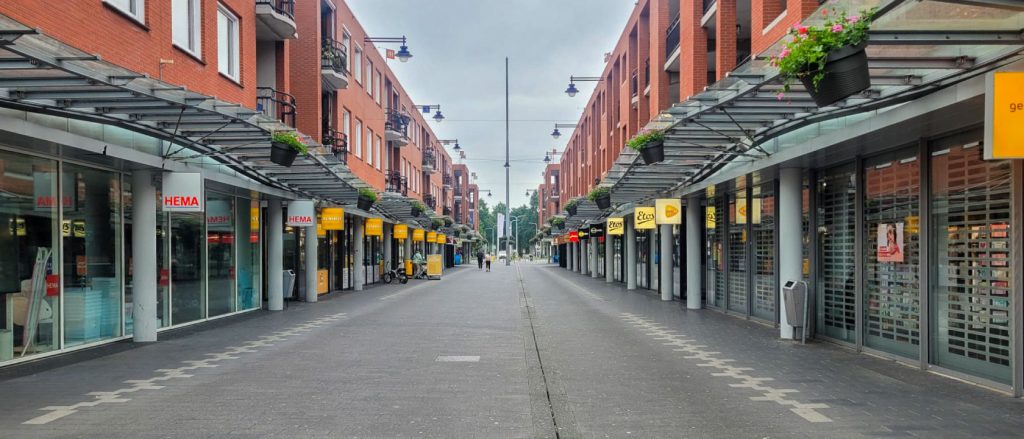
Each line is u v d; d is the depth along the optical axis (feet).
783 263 39.37
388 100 124.77
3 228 30.99
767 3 43.88
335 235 89.30
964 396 23.65
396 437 18.71
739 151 39.86
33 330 32.73
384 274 110.83
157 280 42.83
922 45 20.36
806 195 40.73
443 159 219.82
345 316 53.42
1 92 27.73
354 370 29.09
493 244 521.24
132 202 40.68
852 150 32.60
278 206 60.64
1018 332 23.26
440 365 30.40
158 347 36.37
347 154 88.58
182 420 20.47
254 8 55.57
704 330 43.70
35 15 28.71
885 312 32.50
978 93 20.76
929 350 28.86
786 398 23.58
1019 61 20.21
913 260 30.17
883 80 24.80
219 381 26.61
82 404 22.65
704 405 22.66
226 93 49.83
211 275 51.44
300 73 73.92
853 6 19.21
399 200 96.12
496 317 52.31
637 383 26.40
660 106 72.49
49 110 30.22
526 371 28.94
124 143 36.40
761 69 25.73
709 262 61.05
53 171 34.14
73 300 35.60
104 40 34.19
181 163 39.86
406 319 50.85
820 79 19.51
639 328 44.91
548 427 19.86
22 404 22.67
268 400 23.24
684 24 60.95
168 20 41.22
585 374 28.32
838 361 31.35
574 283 110.01
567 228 173.47
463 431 19.39
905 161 30.78
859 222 34.42
